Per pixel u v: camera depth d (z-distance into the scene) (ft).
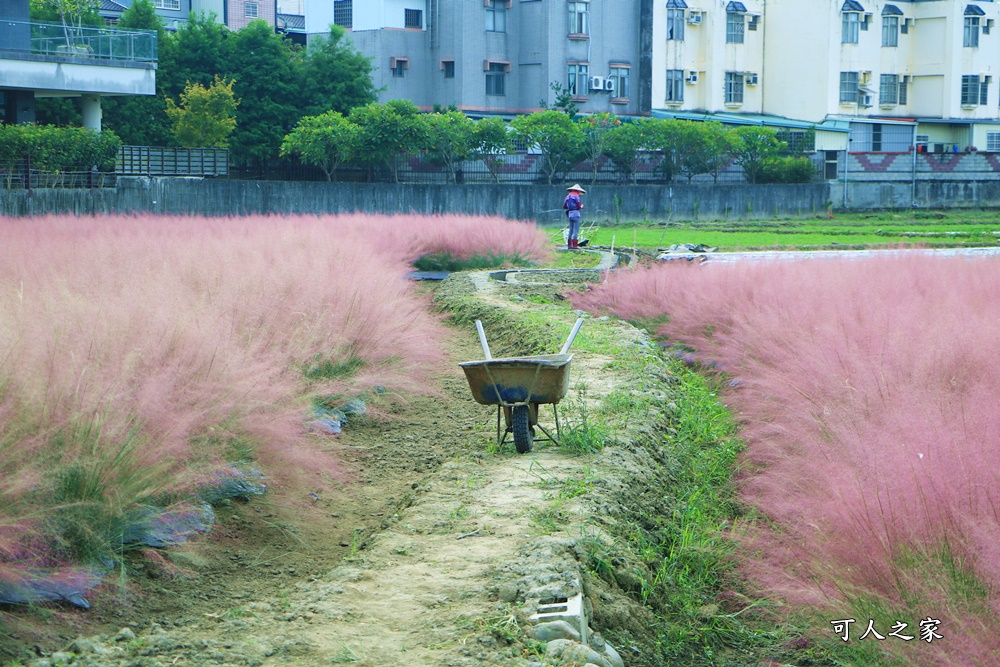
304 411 27.68
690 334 47.39
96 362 21.98
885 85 217.56
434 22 186.60
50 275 38.24
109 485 20.07
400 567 20.03
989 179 194.08
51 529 18.95
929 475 18.71
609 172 168.86
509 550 20.59
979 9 217.15
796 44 208.54
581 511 22.61
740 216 165.89
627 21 195.42
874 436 22.22
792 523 21.74
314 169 151.23
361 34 185.68
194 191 121.19
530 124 155.94
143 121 148.97
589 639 17.25
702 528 24.30
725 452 29.76
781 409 29.40
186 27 161.89
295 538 22.89
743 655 19.03
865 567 18.25
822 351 31.01
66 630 17.65
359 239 70.23
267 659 16.25
